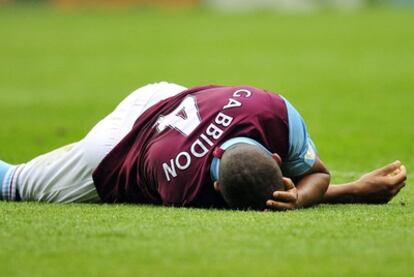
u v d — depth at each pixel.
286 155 19.73
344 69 70.00
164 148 19.80
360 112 47.09
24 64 77.19
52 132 40.09
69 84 62.47
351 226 17.88
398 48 86.38
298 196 19.58
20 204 21.02
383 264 15.30
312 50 86.25
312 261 15.45
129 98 21.47
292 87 59.16
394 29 106.44
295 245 16.38
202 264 15.27
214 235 17.02
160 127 20.27
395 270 14.97
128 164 20.52
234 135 19.28
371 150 34.78
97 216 18.94
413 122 43.16
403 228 17.80
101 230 17.50
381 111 47.44
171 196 19.73
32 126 42.12
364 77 64.56
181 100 20.64
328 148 35.28
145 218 18.58
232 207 19.22
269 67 72.38
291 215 18.69
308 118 45.00
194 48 89.75
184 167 19.47
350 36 99.62
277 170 18.94
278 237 16.91
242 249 16.11
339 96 54.28
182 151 19.55
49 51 88.62
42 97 55.09
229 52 85.38
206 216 18.59
